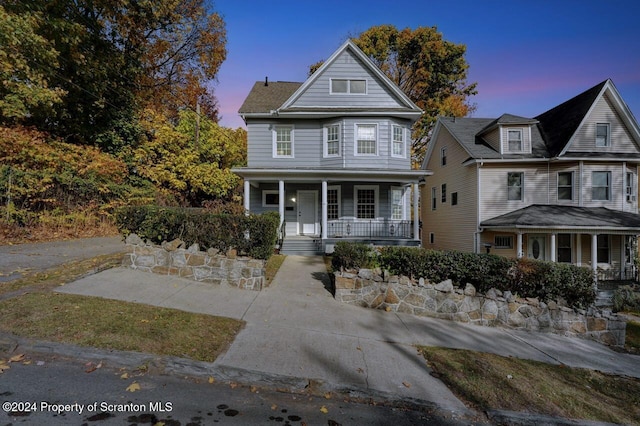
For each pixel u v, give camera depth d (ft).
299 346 14.62
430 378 12.90
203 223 23.24
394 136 47.62
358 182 49.47
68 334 12.76
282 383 11.39
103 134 49.08
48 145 36.88
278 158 47.88
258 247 23.12
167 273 22.56
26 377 10.28
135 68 54.80
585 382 14.32
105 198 41.04
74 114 47.21
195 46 73.20
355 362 13.58
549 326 21.75
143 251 22.80
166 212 23.30
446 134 61.26
